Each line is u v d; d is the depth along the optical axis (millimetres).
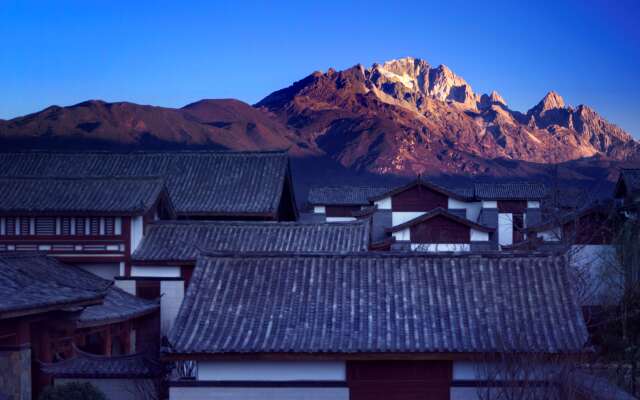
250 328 16672
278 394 16297
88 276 28125
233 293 17781
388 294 17672
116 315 24203
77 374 18094
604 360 20625
